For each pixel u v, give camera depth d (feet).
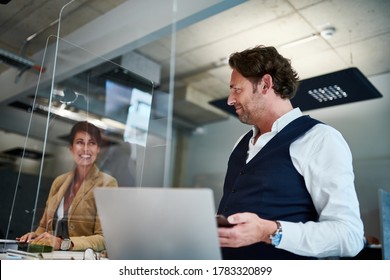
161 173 4.78
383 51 12.57
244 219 2.49
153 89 5.93
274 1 10.13
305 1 10.05
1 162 12.08
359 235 2.75
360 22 10.89
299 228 2.64
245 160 3.65
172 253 2.19
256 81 3.64
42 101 5.61
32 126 5.54
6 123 12.07
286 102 3.73
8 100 11.87
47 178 4.05
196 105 18.44
